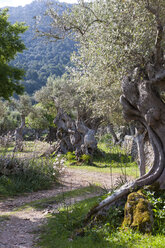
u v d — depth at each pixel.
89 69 8.55
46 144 18.94
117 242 4.83
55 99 26.08
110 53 7.10
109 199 6.29
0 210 8.54
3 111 35.28
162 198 6.03
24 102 34.56
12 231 6.25
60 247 4.96
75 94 22.08
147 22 7.05
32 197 10.52
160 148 6.66
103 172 16.33
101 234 5.32
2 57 14.24
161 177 6.39
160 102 6.70
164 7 6.93
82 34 8.02
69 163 20.58
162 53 6.98
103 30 7.29
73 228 5.98
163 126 6.67
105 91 10.29
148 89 6.63
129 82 7.04
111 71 7.69
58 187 12.26
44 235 5.87
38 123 40.59
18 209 8.62
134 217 5.52
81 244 4.95
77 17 8.00
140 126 10.10
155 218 5.52
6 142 15.05
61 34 7.93
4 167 12.42
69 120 24.77
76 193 10.34
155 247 4.40
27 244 5.37
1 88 10.59
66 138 25.36
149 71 6.55
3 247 5.12
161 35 6.09
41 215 7.74
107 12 7.61
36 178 12.36
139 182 6.49
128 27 6.95
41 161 14.14
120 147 25.16
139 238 4.96
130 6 6.89
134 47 6.66
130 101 7.09
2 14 13.95
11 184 11.47
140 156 10.05
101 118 24.06
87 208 7.15
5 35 13.72
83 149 21.30
